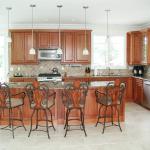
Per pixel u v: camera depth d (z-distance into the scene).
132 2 4.98
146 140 4.30
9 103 4.41
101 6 5.36
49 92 4.98
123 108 5.48
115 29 8.41
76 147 3.97
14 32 7.69
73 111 5.23
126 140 4.30
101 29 8.36
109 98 4.75
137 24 8.23
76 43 7.85
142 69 8.23
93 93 5.29
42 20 7.40
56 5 5.28
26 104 5.17
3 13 6.21
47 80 7.51
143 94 7.12
